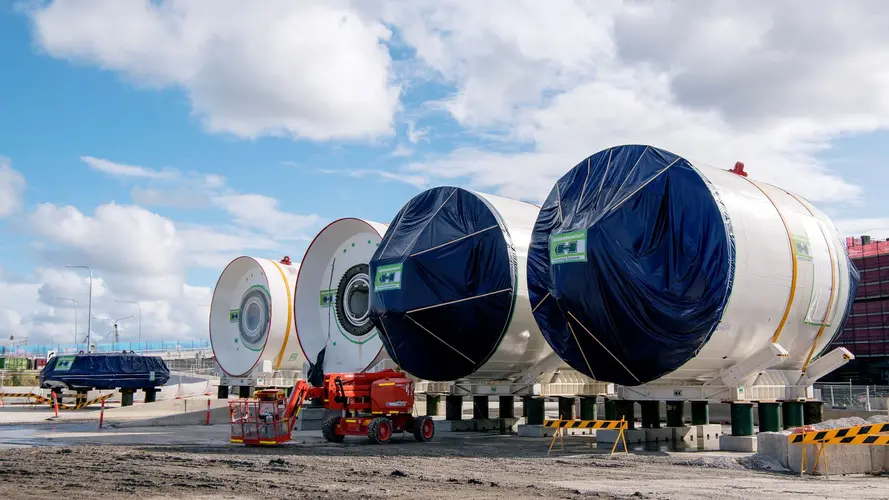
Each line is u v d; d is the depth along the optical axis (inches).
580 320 787.4
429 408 1177.4
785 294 787.4
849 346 1546.5
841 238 927.0
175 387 2010.3
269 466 641.6
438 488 523.5
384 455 742.5
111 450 769.6
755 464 649.0
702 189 736.3
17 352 3351.4
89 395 1707.7
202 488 519.2
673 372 772.6
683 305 727.1
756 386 807.1
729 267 716.7
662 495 488.4
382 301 986.1
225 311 1544.0
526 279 896.3
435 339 962.1
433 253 957.2
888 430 572.1
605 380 825.5
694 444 877.8
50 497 476.7
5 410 1567.4
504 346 949.2
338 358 1243.2
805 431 636.1
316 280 1300.4
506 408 1064.2
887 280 1496.1
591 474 608.1
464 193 978.1
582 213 803.4
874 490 514.9
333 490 510.9
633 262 748.0
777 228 794.2
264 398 847.1
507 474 606.2
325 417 1128.8
